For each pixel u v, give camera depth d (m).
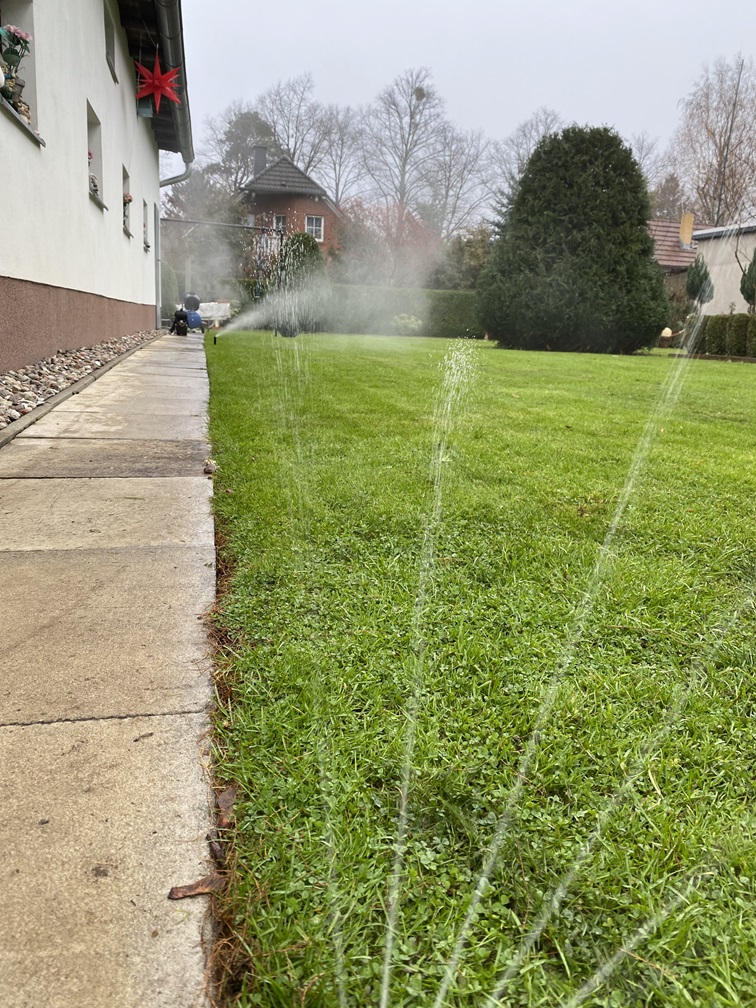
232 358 8.69
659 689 1.54
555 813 1.16
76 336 6.77
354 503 2.77
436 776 1.22
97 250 7.81
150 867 0.99
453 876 1.03
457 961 0.89
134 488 2.85
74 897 0.93
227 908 0.93
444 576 2.11
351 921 0.94
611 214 13.62
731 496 3.09
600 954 0.92
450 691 1.49
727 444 4.44
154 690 1.43
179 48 9.58
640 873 1.04
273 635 1.69
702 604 1.98
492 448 3.97
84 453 3.39
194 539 2.30
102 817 1.07
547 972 0.90
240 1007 0.82
